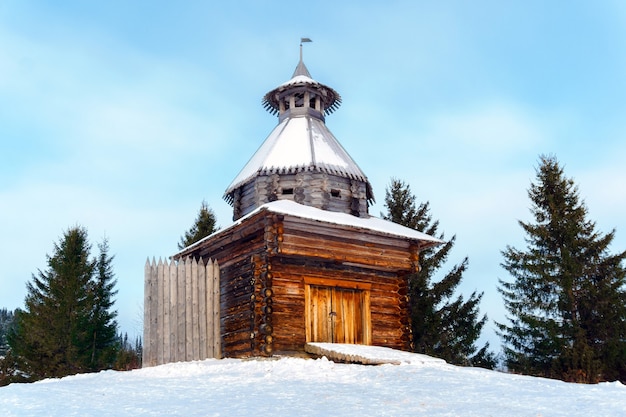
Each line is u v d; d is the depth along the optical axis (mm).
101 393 11023
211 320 19500
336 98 25469
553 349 27000
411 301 31406
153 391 11352
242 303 18797
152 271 18500
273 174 21391
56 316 32812
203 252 21984
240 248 19578
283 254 17859
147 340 17812
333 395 10453
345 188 21969
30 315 33750
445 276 32438
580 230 28422
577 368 24875
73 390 11375
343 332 19359
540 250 28859
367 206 23750
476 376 13594
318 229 18656
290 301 18359
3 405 9461
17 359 33094
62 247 34875
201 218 38594
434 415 8453
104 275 36281
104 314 35000
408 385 11828
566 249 27750
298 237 18109
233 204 23359
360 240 19516
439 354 30891
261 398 10141
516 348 28609
